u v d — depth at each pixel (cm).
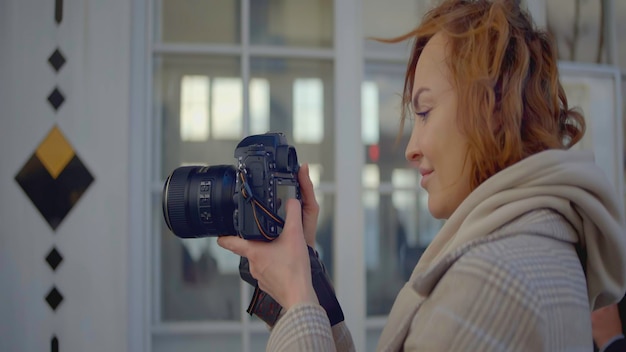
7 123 176
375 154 203
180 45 192
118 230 177
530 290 50
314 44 200
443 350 52
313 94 199
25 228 175
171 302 190
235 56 196
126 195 177
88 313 175
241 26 196
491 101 61
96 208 176
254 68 196
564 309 52
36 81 177
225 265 192
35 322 174
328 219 197
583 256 64
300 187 97
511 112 62
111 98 179
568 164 59
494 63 62
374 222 202
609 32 232
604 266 63
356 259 193
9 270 174
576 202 58
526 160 59
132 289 182
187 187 87
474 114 62
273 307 89
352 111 196
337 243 193
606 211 58
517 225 57
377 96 204
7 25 177
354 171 195
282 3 199
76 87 178
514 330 50
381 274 202
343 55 198
